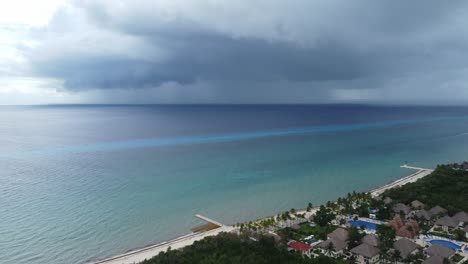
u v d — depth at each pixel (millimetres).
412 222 95750
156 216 110250
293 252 80438
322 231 97125
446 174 146250
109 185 141375
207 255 78250
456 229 95625
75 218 106375
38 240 91062
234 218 110625
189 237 95125
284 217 103688
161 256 76688
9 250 85188
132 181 148125
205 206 120438
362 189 145000
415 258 77312
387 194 123750
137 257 82688
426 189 127250
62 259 82000
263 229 97312
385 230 93000
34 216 106812
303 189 143500
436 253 79438
